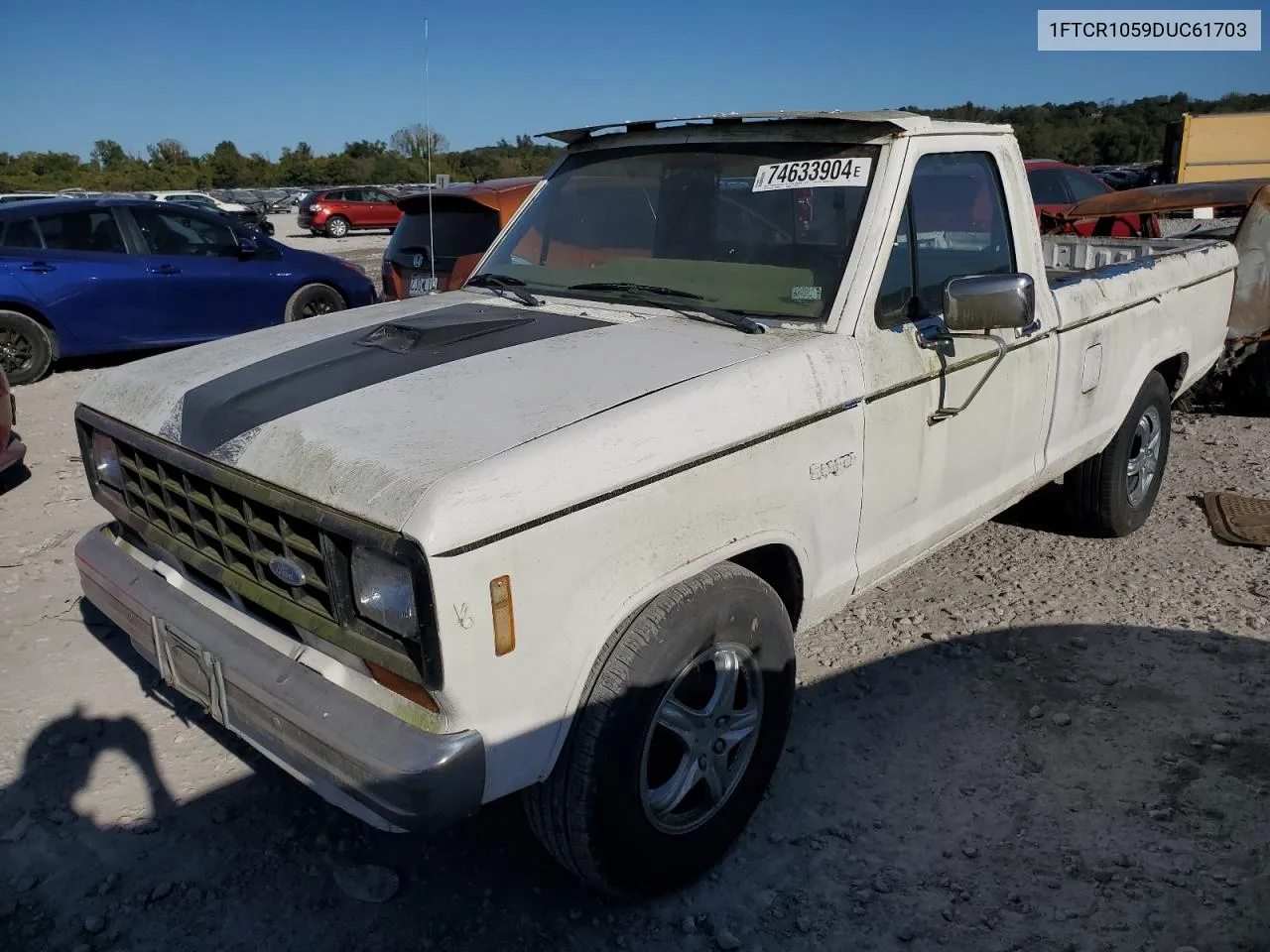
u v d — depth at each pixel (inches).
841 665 160.2
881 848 120.3
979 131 143.0
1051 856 118.2
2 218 368.5
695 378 106.0
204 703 108.3
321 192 1240.8
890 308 127.8
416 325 122.2
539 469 89.2
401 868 118.5
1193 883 113.3
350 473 89.8
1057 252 257.0
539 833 103.7
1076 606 177.6
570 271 146.8
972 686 153.9
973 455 145.9
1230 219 309.7
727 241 135.9
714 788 113.0
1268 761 133.6
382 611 87.8
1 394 233.3
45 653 165.0
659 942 107.2
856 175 128.6
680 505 101.1
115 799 129.5
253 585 101.8
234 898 113.6
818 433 115.9
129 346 391.2
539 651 91.1
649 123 146.1
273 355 120.6
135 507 120.9
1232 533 205.5
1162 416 205.6
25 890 114.2
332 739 90.5
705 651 106.1
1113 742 139.0
